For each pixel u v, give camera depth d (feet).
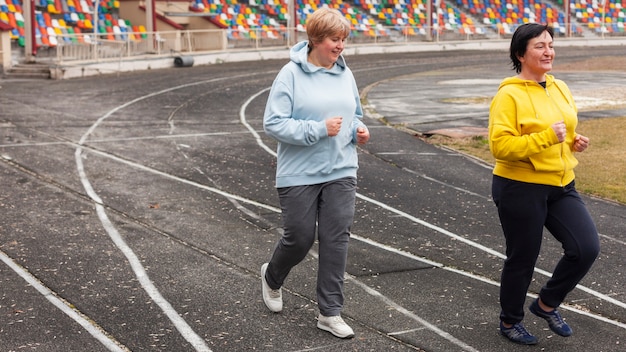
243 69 114.01
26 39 103.30
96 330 20.54
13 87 84.17
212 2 152.25
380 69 120.47
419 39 175.22
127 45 114.42
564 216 18.90
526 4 205.87
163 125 57.16
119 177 39.37
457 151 48.60
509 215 19.02
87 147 47.24
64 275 24.82
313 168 19.56
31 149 46.09
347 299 22.91
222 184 38.29
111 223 31.12
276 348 19.48
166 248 27.91
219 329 20.65
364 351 19.31
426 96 79.77
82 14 126.11
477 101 75.05
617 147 49.21
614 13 219.82
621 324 21.44
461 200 36.04
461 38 182.50
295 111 19.48
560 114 18.78
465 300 22.98
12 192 35.88
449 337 20.20
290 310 22.00
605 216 33.47
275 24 157.69
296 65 19.57
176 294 23.25
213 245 28.35
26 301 22.54
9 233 29.45
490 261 26.99
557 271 19.16
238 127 56.95
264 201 35.22
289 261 20.56
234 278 24.73
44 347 19.39
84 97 74.79
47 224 30.78
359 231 30.50
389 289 23.84
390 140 51.93
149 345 19.60
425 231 30.73
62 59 103.19
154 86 86.99
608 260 27.25
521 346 19.70
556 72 111.75
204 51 130.11
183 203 34.45
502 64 132.57
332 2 173.17
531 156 18.51
